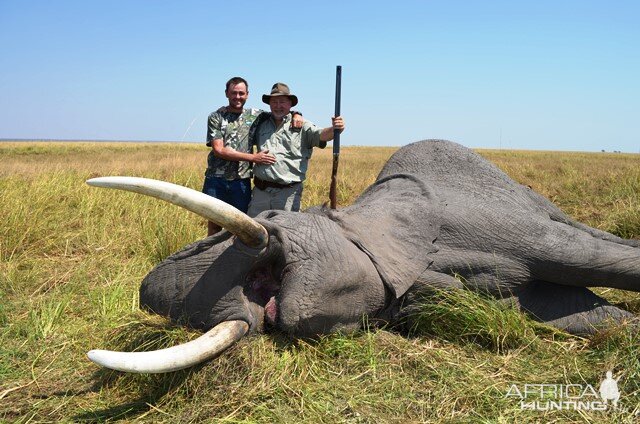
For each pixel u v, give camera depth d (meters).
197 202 3.34
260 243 3.62
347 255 3.95
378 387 3.55
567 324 4.54
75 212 8.94
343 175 15.05
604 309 4.57
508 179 5.26
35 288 5.74
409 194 4.87
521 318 4.30
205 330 3.73
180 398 3.39
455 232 4.61
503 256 4.57
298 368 3.59
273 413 3.24
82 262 6.52
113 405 3.49
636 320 4.27
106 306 4.96
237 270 3.68
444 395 3.47
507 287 4.59
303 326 3.77
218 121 6.34
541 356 4.02
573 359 3.92
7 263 6.30
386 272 4.16
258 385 3.38
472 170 5.21
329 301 3.81
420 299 4.38
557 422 3.22
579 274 4.54
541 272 4.58
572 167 20.66
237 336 3.52
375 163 24.19
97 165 19.72
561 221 5.24
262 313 3.79
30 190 9.70
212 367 3.44
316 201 11.00
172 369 3.22
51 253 7.01
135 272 6.08
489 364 3.86
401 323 4.39
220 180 6.52
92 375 3.82
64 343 4.28
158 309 3.84
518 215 4.67
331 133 5.96
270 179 6.07
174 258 3.81
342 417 3.27
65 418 3.35
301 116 6.16
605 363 3.71
